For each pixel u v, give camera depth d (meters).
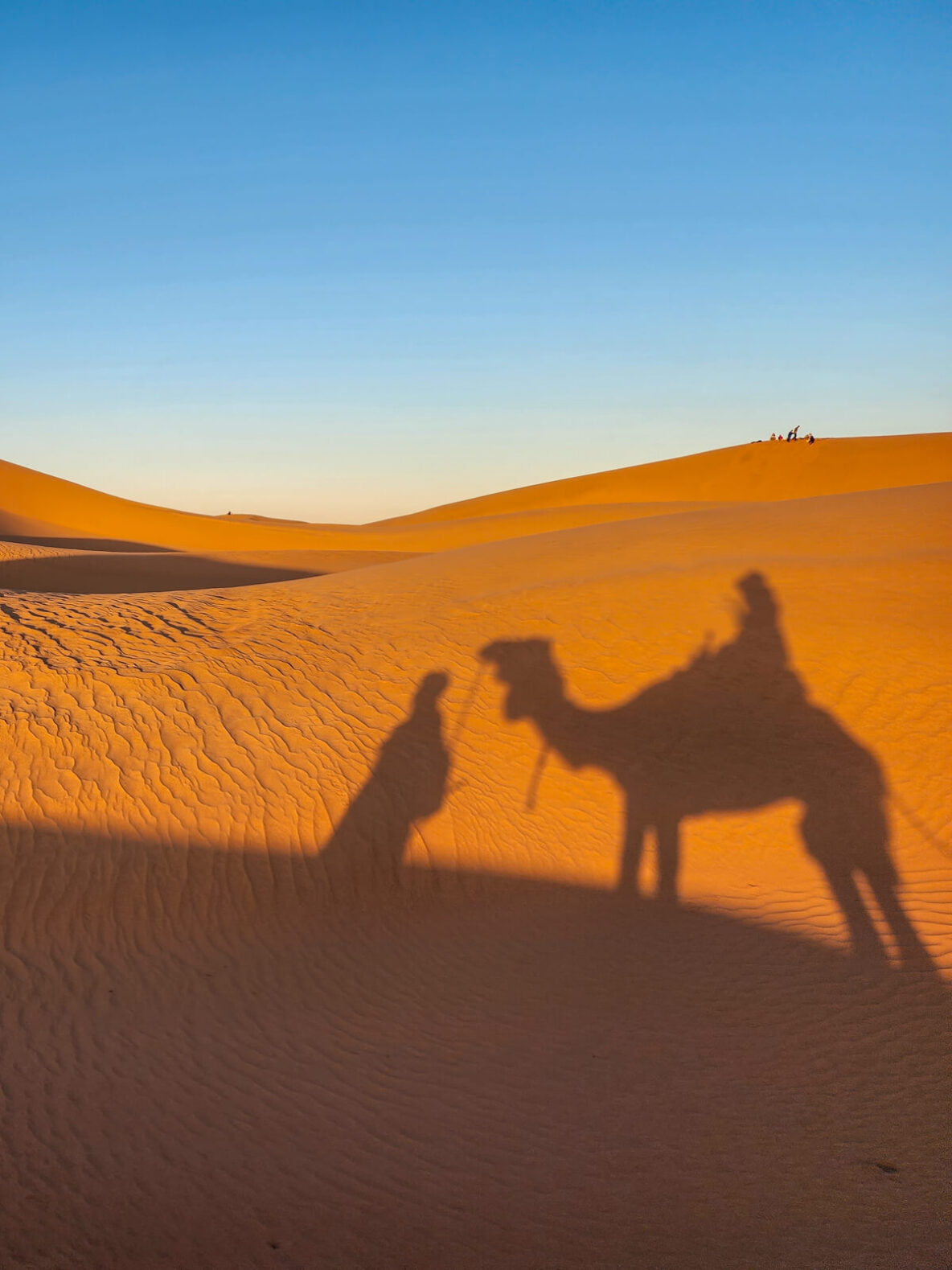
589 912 6.92
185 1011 5.44
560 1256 3.39
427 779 8.23
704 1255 3.37
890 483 64.69
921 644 9.98
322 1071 4.82
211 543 52.41
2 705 8.57
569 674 10.00
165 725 8.52
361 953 6.28
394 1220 3.63
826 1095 4.49
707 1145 4.11
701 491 72.62
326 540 53.81
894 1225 3.50
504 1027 5.32
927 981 5.58
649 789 8.38
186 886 6.73
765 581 11.84
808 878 7.23
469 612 11.63
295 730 8.68
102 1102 4.47
